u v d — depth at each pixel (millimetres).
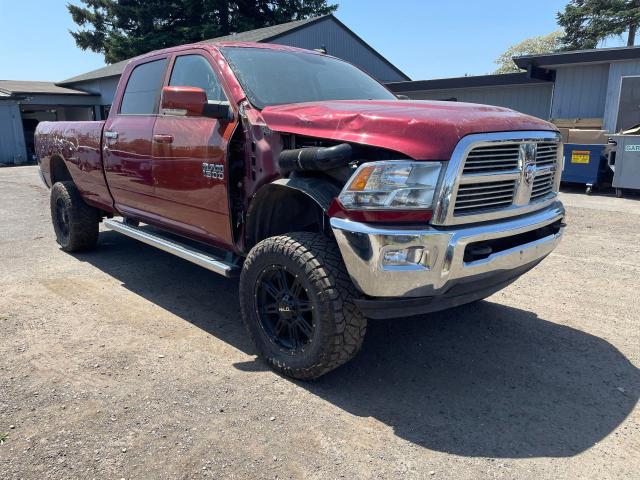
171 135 4086
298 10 37156
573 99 15242
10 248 6516
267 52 4312
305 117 3180
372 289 2775
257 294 3375
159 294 4816
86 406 2928
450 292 2908
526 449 2625
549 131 3320
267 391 3129
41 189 13023
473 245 2938
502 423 2850
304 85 4109
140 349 3660
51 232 7496
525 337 3951
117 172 4898
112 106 5133
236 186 3643
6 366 3373
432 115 2869
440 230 2723
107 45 36500
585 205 10141
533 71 15227
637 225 8047
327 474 2414
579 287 5078
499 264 2996
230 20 35500
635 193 11781
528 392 3176
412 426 2807
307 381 3238
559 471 2461
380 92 4633
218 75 3908
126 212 5109
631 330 4086
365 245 2736
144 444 2602
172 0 35531
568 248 6598
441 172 2697
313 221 3686
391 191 2715
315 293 2959
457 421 2861
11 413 2848
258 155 3418
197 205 3955
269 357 3350
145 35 35625
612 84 13906
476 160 2814
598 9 35938
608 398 3113
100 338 3830
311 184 3064
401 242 2680
